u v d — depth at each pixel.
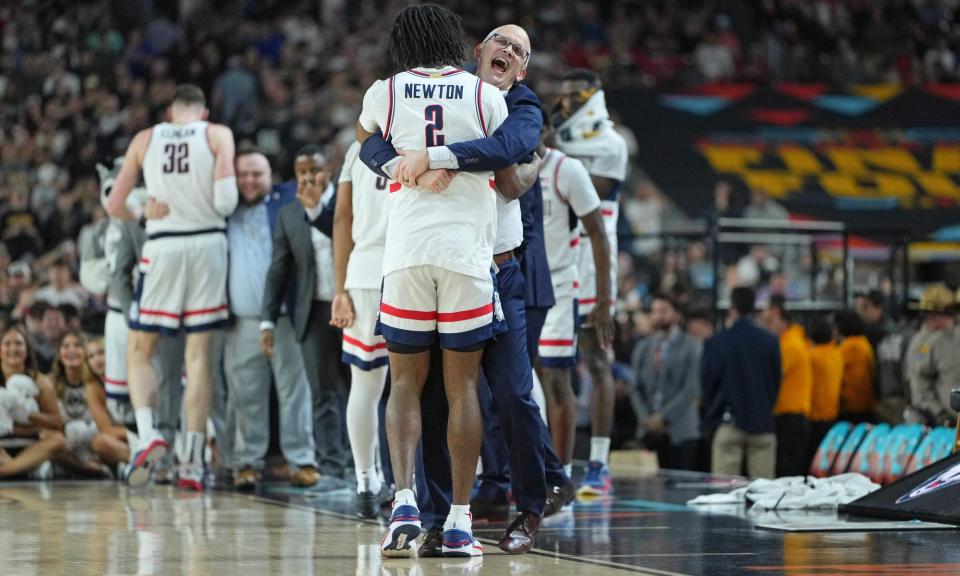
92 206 24.59
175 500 11.20
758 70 34.84
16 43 32.56
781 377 15.38
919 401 15.59
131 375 12.34
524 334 7.56
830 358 16.53
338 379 12.12
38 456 13.65
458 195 7.08
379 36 33.50
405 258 7.05
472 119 7.16
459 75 7.25
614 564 6.84
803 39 36.78
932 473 9.43
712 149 31.36
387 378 9.88
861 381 17.09
